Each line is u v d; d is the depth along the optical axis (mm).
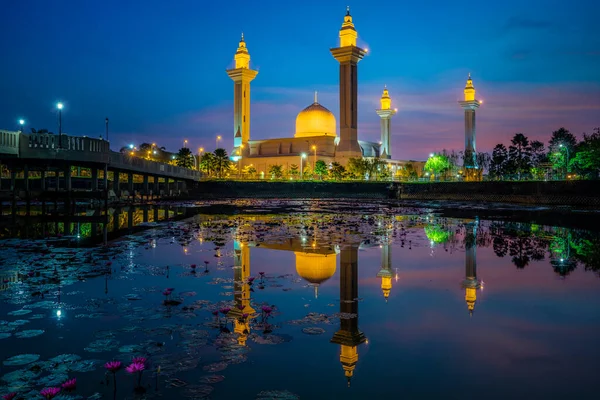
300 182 106188
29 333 10711
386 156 152500
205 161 122938
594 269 19016
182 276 17141
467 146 146375
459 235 30344
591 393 8008
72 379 8234
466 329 11367
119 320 11734
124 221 41188
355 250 23594
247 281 16062
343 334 10914
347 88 130500
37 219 42562
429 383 8398
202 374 8672
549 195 72625
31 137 47312
